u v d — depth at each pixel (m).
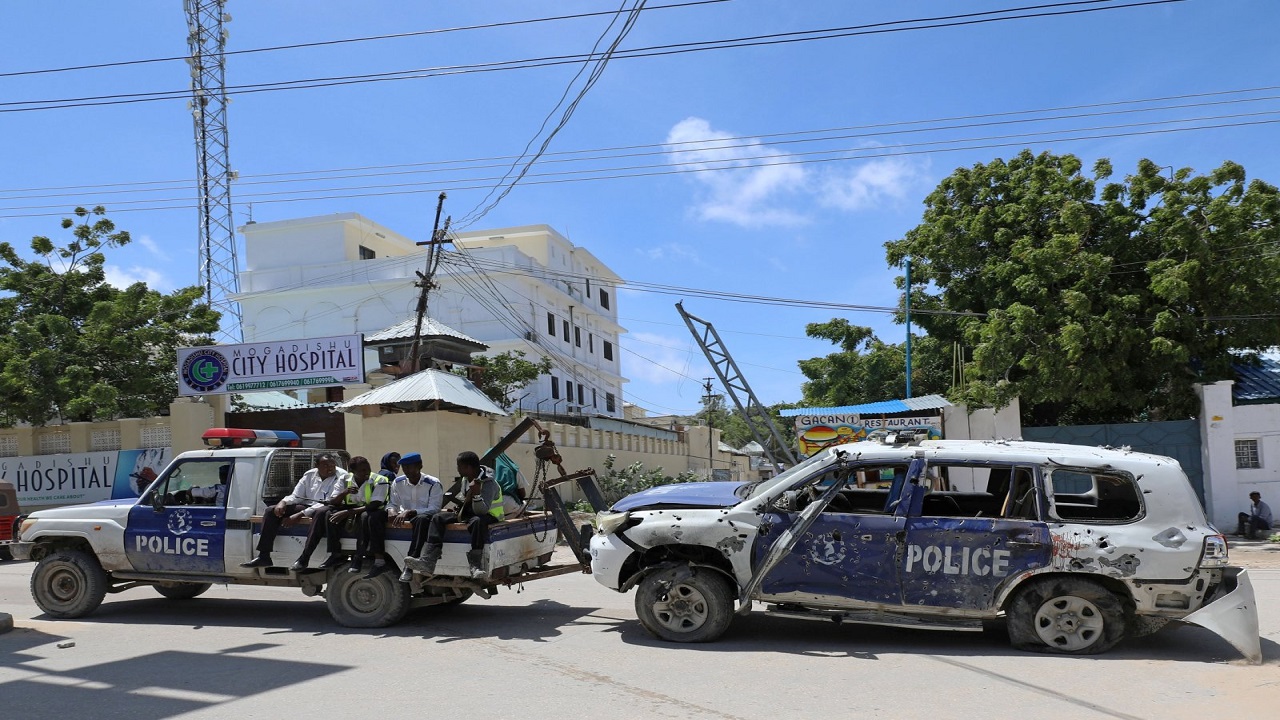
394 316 41.53
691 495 7.99
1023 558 6.70
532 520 8.70
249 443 9.20
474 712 5.34
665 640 7.37
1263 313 17.80
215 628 8.26
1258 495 16.61
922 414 19.16
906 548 6.89
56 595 8.89
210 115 39.06
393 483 8.22
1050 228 19.39
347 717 5.27
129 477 21.80
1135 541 6.55
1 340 23.36
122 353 24.14
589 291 54.34
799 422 19.08
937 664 6.49
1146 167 19.08
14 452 22.98
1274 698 5.52
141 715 5.38
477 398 21.23
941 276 21.88
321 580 8.28
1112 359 18.02
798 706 5.40
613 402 55.69
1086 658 6.60
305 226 44.03
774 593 7.13
